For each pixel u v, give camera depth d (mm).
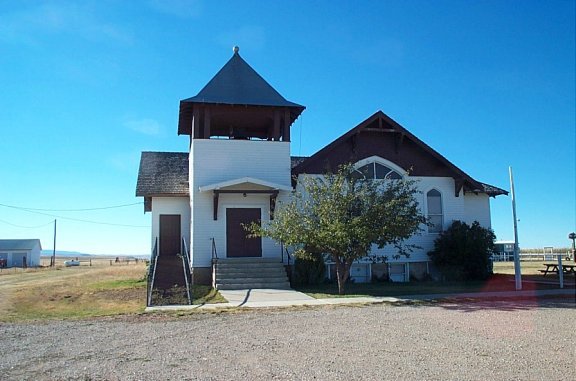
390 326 12062
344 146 25109
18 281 34188
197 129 23859
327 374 7828
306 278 22422
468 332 11188
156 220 26750
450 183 26203
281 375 7793
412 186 25469
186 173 28922
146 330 11930
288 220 19094
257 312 14734
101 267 62625
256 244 23750
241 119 26312
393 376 7695
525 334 10922
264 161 24094
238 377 7719
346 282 24312
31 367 8523
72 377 7852
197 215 23328
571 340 10250
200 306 16062
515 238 20578
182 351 9555
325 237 18188
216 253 23047
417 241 25516
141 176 28141
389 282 24484
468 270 24594
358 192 18922
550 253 55531
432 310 14867
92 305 17453
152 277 21203
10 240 88062
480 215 27922
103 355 9328
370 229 18047
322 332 11359
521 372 7891
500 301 17062
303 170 24391
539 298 17781
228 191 23047
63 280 31016
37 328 12547
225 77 25578
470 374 7789
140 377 7805
